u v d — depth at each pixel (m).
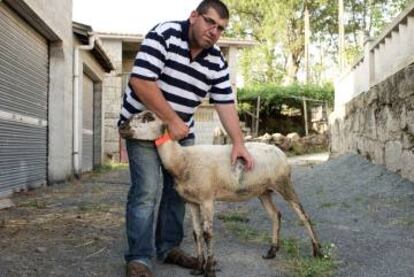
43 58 10.47
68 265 4.21
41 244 4.93
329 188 8.73
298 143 22.53
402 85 7.94
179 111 3.81
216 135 20.56
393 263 4.23
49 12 9.56
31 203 7.68
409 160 7.72
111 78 20.02
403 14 7.73
